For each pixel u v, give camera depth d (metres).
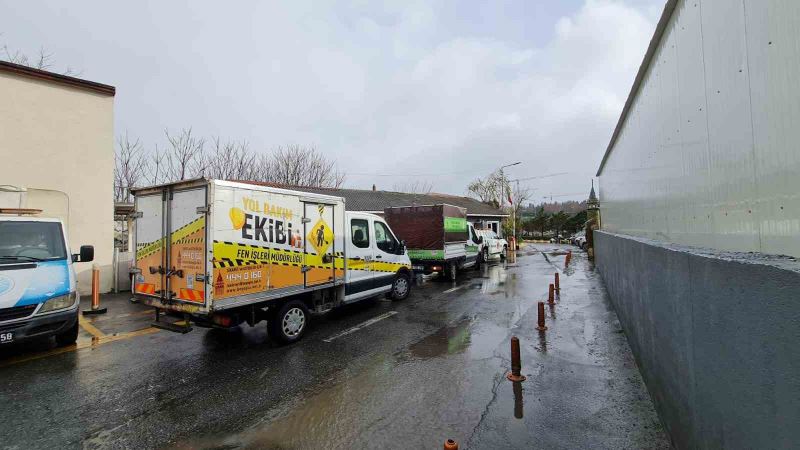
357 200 23.84
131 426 3.77
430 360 5.47
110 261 11.05
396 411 4.01
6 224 6.04
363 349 6.00
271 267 6.10
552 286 8.83
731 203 2.29
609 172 10.80
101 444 3.47
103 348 6.12
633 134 6.02
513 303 9.34
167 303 5.72
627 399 4.12
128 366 5.35
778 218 1.76
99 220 10.90
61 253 6.33
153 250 5.93
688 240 3.17
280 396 4.40
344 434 3.60
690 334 2.48
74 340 6.31
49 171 10.16
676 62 3.35
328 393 4.46
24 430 3.71
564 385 4.52
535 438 3.44
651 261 3.77
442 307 8.98
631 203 6.42
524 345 6.02
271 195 6.16
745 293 1.72
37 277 5.68
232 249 5.53
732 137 2.25
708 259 2.13
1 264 5.62
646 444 3.26
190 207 5.49
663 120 3.91
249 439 3.54
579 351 5.69
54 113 10.26
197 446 3.43
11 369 5.25
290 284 6.41
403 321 7.70
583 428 3.57
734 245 2.28
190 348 6.11
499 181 51.19
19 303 5.29
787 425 1.41
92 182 10.81
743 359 1.74
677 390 2.85
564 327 7.02
